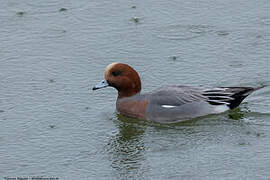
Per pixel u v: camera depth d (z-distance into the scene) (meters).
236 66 19.61
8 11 23.53
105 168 14.90
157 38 21.44
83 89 18.92
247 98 18.16
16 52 20.95
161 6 23.53
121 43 21.25
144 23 22.39
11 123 17.11
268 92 18.23
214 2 23.59
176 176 14.34
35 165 15.12
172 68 19.69
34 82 19.28
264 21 22.03
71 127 16.95
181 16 22.77
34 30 22.22
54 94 18.62
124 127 17.06
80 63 20.27
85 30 22.12
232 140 15.94
